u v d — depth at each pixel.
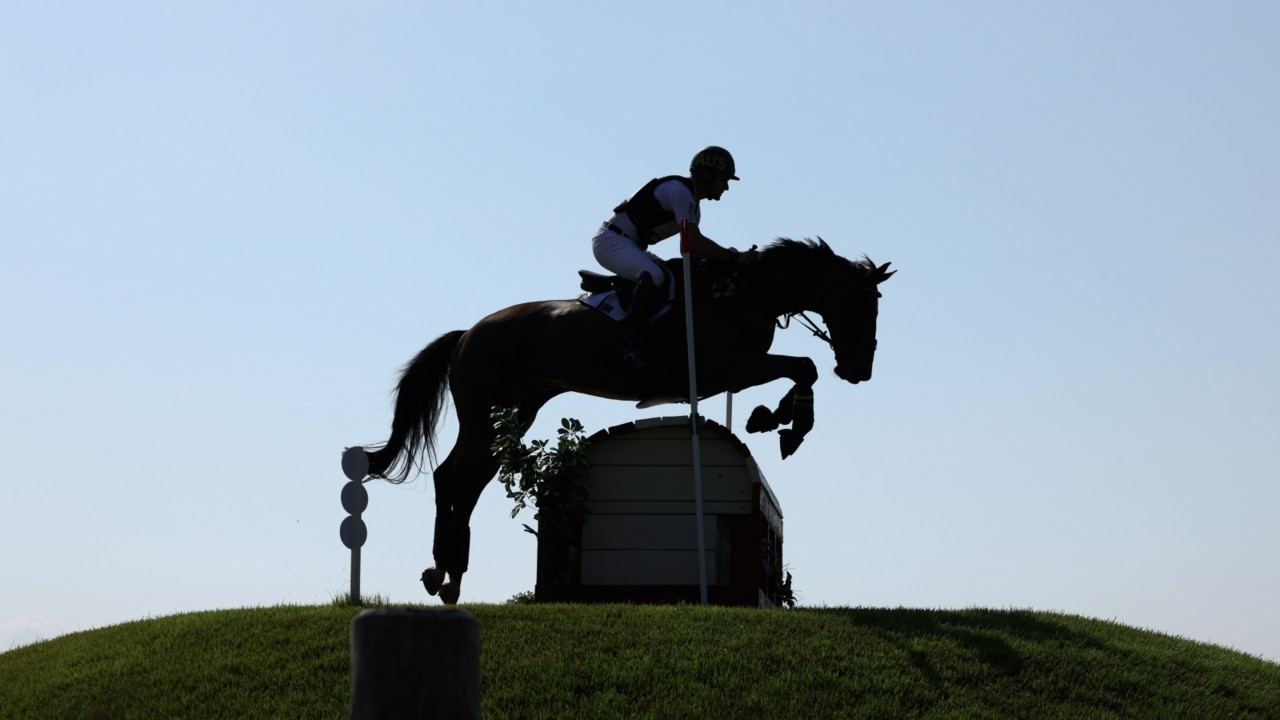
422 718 4.95
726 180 10.12
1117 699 7.75
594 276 10.24
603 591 10.17
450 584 10.38
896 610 9.27
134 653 8.27
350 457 9.41
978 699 7.53
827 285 9.75
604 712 7.16
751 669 7.67
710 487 10.22
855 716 7.16
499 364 10.35
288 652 8.02
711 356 9.70
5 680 8.23
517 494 10.09
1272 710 7.94
